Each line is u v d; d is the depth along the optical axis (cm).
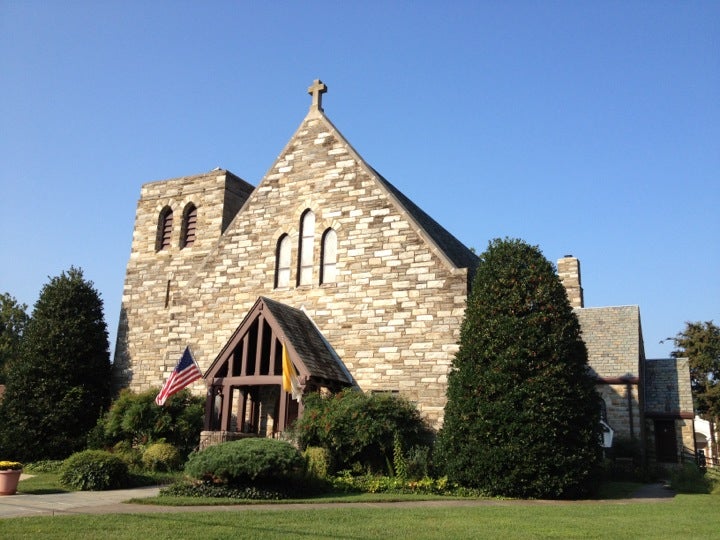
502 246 2261
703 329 4966
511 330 2080
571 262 4262
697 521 1509
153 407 2622
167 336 3262
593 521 1470
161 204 3544
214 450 1844
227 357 2480
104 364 3177
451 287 2453
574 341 2123
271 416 2627
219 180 3428
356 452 2156
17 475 1850
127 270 3497
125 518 1359
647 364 4031
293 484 1856
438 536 1220
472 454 2016
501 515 1525
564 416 2003
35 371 2980
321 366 2392
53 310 3117
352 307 2595
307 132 2922
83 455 2044
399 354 2470
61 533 1186
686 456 3669
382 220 2638
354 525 1320
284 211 2852
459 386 2112
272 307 2462
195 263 3338
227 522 1323
